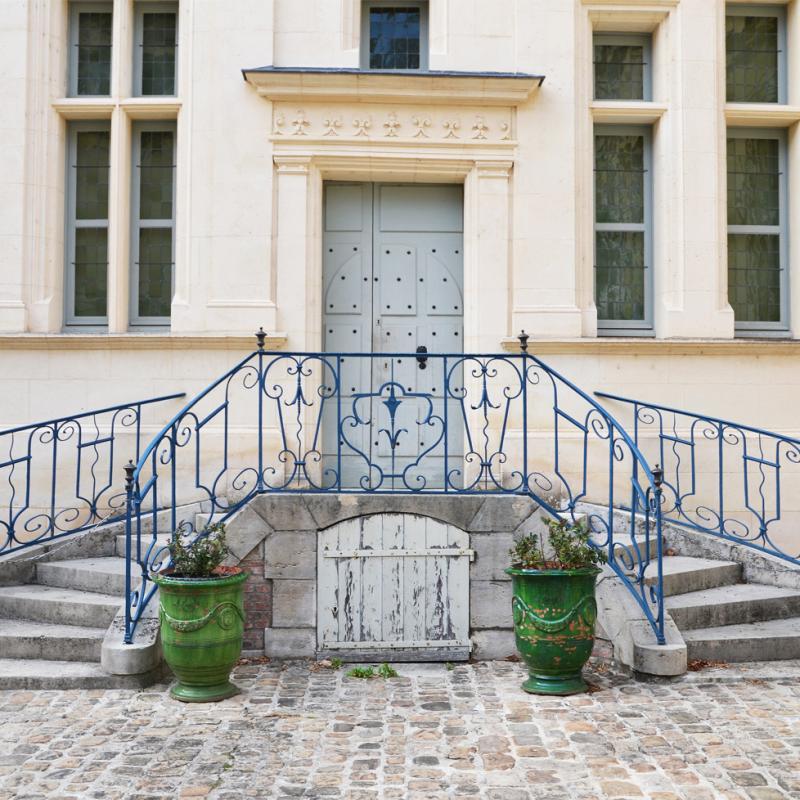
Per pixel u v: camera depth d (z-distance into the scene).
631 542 6.52
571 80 7.76
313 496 6.12
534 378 7.54
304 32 7.76
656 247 7.99
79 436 6.86
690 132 7.81
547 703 5.16
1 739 4.62
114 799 3.93
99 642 5.71
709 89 7.84
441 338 7.95
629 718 4.89
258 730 4.75
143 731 4.73
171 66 8.01
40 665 5.64
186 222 7.62
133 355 7.49
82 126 8.00
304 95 7.57
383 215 8.00
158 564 6.12
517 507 6.16
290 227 7.59
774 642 5.91
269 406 7.48
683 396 7.60
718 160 7.85
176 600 5.17
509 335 7.63
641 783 4.07
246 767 4.27
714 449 7.53
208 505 7.26
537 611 5.29
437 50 7.81
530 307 7.61
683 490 7.47
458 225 8.01
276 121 7.62
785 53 8.22
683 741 4.56
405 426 7.86
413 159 7.65
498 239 7.65
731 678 5.54
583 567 5.31
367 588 6.11
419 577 6.13
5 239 7.59
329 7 7.77
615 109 7.89
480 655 6.12
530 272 7.64
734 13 8.25
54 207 7.75
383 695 5.35
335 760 4.35
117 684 5.43
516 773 4.19
